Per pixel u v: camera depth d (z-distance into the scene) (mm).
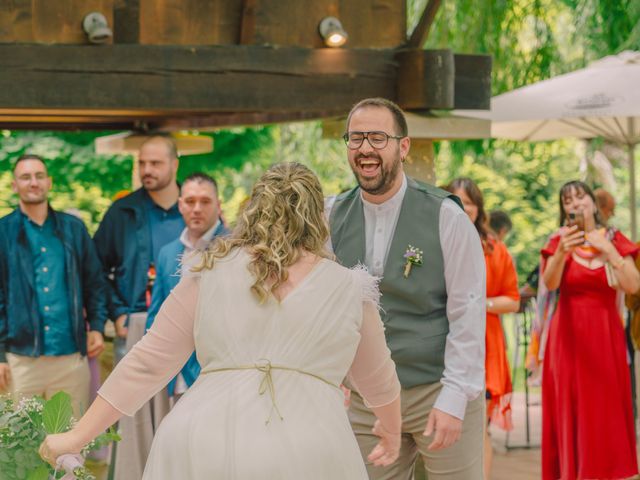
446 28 11055
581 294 7324
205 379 3432
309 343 3410
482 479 4781
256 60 6867
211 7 6977
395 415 3850
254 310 3426
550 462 7453
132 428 6152
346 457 3342
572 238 7191
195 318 3496
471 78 7418
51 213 6922
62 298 6820
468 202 7207
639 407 7992
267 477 3213
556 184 17859
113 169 16094
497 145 14516
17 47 6398
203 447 3256
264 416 3291
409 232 4680
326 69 7020
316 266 3527
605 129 9859
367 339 3604
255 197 3594
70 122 9938
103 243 7148
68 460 3455
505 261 7266
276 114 8641
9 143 15781
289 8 7012
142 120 9789
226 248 3551
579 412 7258
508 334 16594
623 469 7227
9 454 3805
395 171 4574
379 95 7141
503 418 7363
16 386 6719
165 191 7160
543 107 8586
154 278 7031
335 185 14758
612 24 10617
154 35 6898
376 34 7227
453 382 4559
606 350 7254
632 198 9805
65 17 6574
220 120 9305
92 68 6520
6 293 6758
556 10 11852
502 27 11062
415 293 4664
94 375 7164
